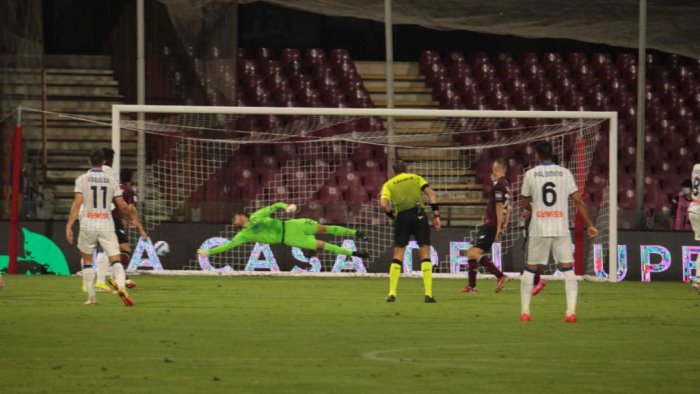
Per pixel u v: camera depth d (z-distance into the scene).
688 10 72.19
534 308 42.22
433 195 45.19
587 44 100.25
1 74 72.50
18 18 73.06
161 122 72.62
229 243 62.81
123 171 50.78
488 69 92.88
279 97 87.00
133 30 78.19
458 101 88.38
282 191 76.38
